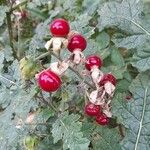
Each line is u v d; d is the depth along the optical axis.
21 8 0.25
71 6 0.25
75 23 0.20
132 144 0.16
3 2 0.23
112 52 0.21
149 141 0.16
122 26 0.18
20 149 0.17
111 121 0.19
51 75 0.14
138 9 0.18
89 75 0.16
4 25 0.25
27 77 0.15
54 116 0.17
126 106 0.17
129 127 0.16
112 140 0.17
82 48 0.15
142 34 0.17
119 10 0.18
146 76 0.17
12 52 0.23
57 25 0.15
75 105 0.18
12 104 0.15
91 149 0.17
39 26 0.24
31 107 0.16
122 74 0.20
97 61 0.16
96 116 0.17
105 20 0.18
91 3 0.24
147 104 0.17
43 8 0.27
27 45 0.24
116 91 0.20
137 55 0.17
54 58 0.18
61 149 0.17
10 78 0.17
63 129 0.15
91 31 0.20
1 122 0.16
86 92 0.16
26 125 0.16
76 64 0.15
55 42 0.15
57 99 0.17
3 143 0.16
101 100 0.16
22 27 0.26
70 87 0.17
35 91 0.15
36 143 0.16
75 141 0.15
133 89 0.17
